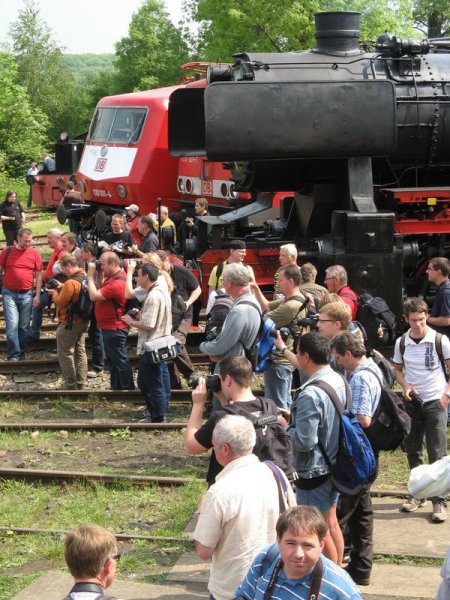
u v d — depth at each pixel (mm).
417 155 12578
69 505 8359
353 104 11844
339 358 6551
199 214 15180
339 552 6152
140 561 7094
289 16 31188
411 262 12539
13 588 6641
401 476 8773
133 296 11266
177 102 13523
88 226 21203
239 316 7898
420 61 12438
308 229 12914
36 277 13617
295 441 5918
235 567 4863
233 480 4902
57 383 12516
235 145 11578
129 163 18969
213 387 5945
